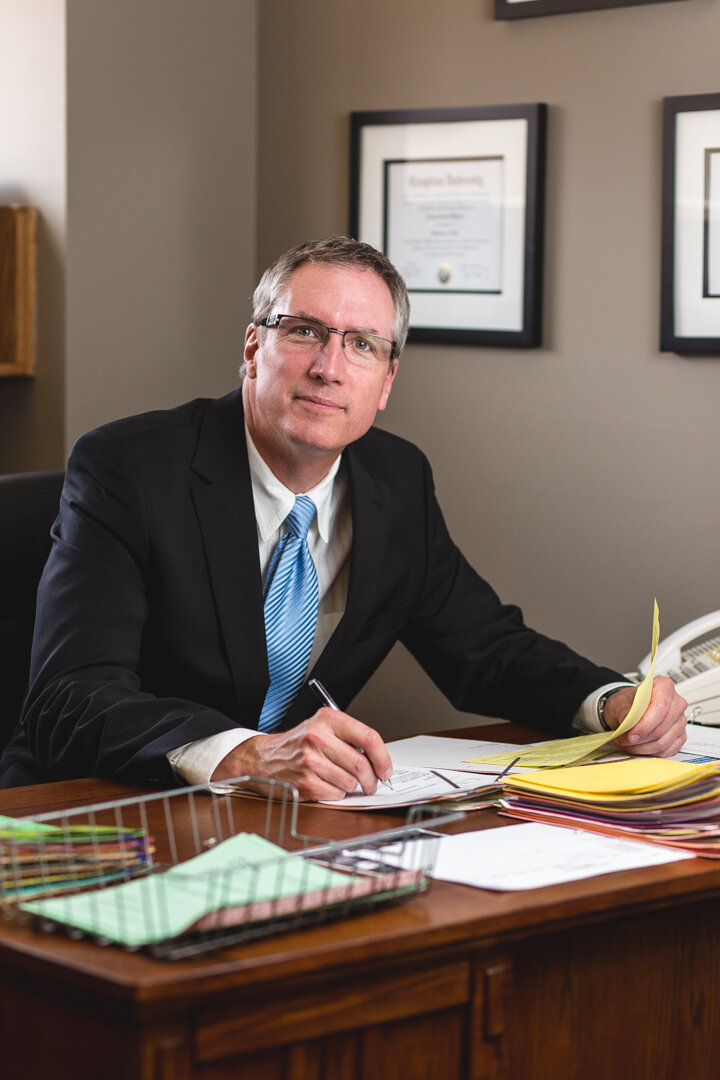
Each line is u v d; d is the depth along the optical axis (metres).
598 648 2.48
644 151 2.38
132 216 2.64
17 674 2.03
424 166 2.62
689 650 2.15
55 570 1.74
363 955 0.97
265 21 2.85
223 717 1.53
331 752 1.42
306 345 1.76
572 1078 1.22
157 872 1.14
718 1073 1.37
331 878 1.05
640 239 2.39
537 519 2.54
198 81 2.75
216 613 1.77
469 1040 1.09
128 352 2.66
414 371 2.68
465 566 2.12
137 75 2.63
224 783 1.27
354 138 2.71
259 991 0.93
